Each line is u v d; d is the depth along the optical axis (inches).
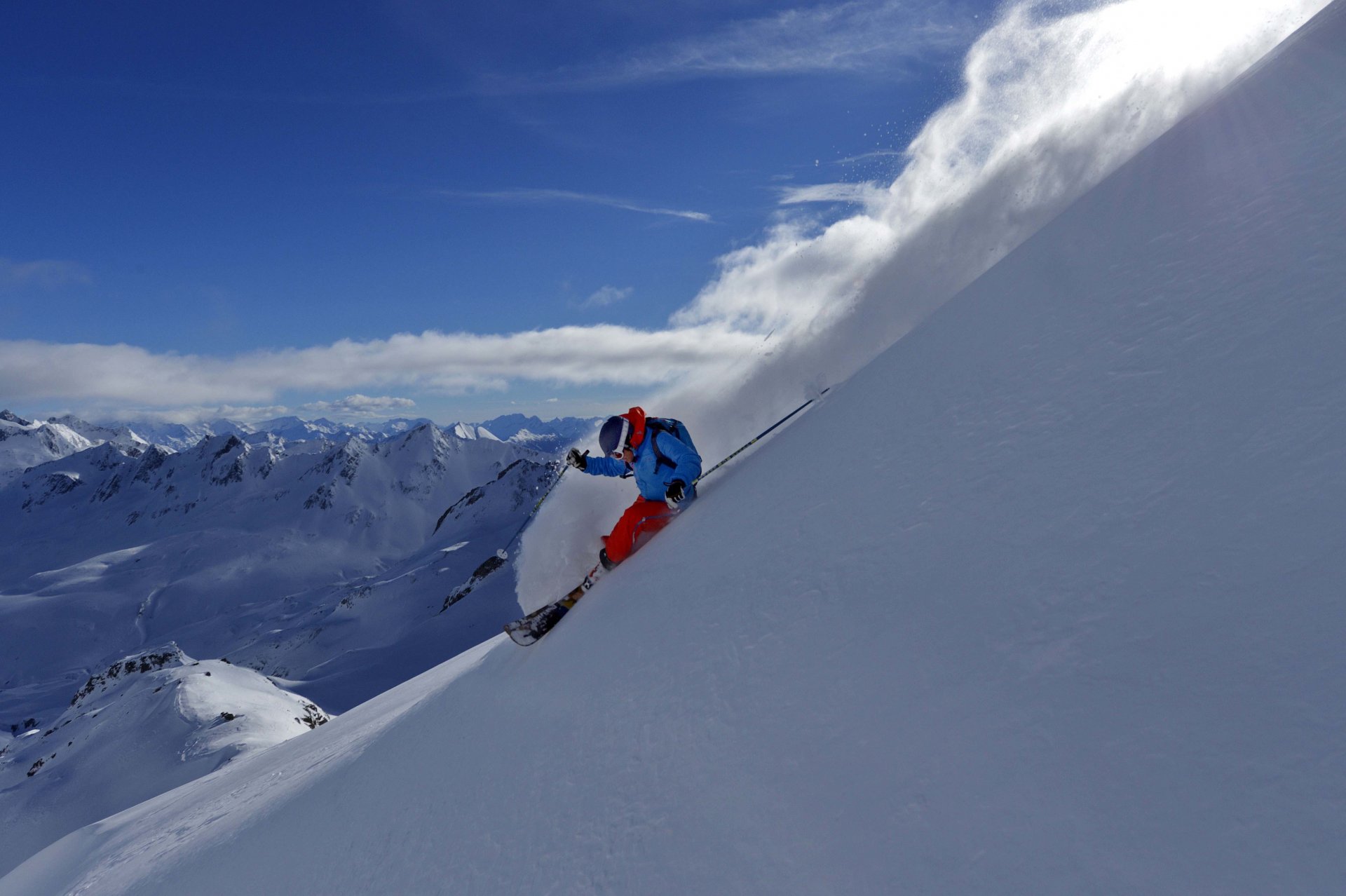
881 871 52.7
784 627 89.3
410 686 386.9
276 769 331.6
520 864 87.4
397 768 157.0
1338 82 101.3
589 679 120.6
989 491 82.1
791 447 153.2
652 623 120.6
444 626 3331.7
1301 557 49.6
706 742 81.0
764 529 120.1
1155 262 98.1
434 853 108.5
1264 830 38.9
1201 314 81.3
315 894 130.0
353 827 145.9
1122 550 61.7
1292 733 41.9
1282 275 76.4
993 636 64.0
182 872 222.5
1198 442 65.4
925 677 65.7
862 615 80.0
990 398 100.7
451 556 5177.2
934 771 56.9
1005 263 142.6
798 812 63.1
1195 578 54.3
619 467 194.9
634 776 85.5
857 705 68.9
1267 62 132.0
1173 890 39.4
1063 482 74.1
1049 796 49.0
